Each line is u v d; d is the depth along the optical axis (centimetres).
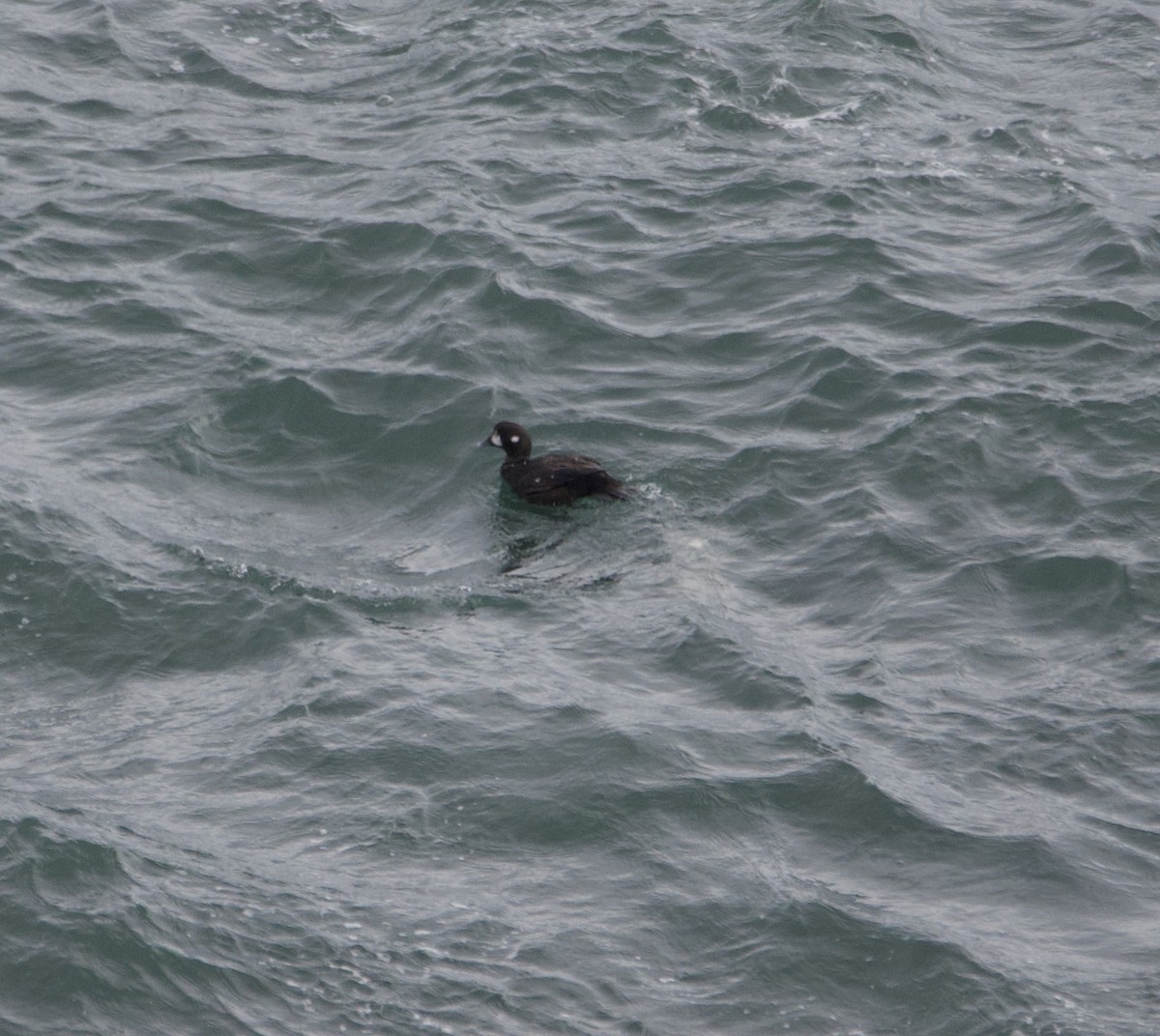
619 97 11844
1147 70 12725
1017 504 7925
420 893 5659
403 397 8731
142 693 6781
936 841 5956
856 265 9900
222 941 5409
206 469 8281
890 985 5359
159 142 11438
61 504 7806
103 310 9494
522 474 7950
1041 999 5288
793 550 7625
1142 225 10344
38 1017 5153
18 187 10769
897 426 8388
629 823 5991
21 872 5603
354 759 6291
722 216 10475
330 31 13138
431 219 10250
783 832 5994
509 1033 5125
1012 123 11706
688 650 6900
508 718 6488
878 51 12606
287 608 7194
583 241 10169
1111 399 8638
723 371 8975
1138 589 7312
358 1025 5150
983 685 6781
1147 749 6456
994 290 9719
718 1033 5169
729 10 13150
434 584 7394
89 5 13275
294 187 10844
